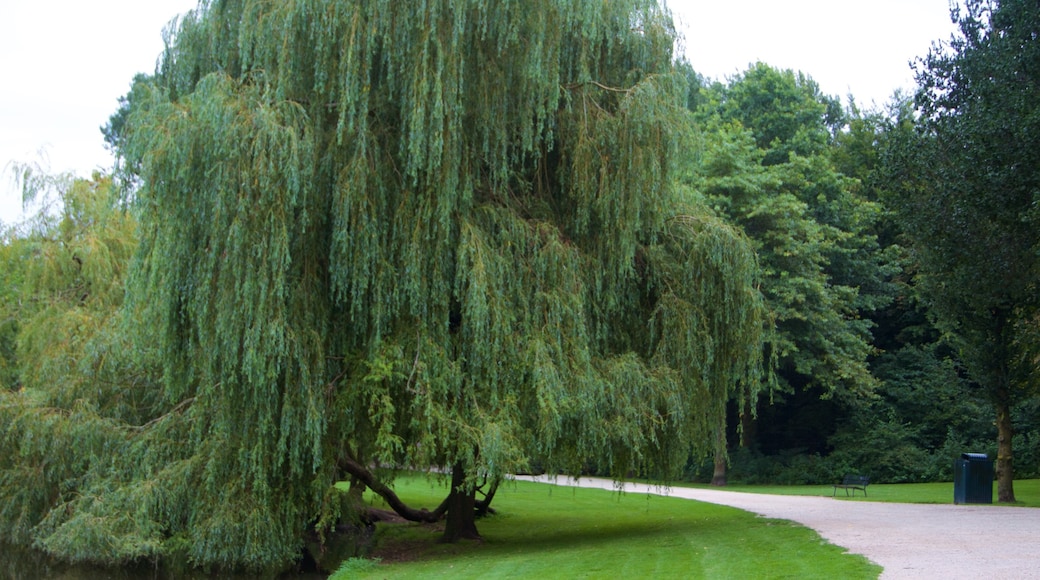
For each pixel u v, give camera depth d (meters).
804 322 33.81
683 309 16.33
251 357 12.47
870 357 40.53
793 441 41.72
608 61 16.12
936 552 11.70
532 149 14.91
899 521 16.33
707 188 34.16
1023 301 23.45
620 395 14.93
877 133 43.00
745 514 19.41
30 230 21.42
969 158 21.12
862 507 20.70
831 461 37.03
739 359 17.20
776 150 38.94
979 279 21.88
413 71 13.48
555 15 14.37
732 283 16.89
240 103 12.98
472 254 13.86
